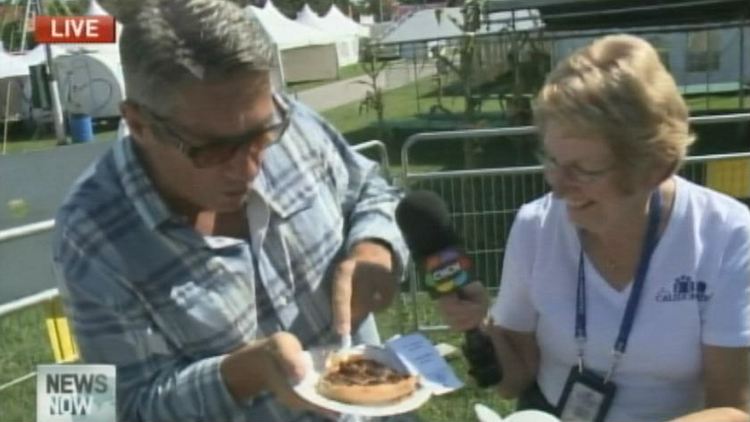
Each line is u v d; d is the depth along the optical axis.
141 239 1.88
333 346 2.09
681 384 2.12
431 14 24.02
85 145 9.88
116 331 1.86
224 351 1.95
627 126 1.83
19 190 9.31
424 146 15.80
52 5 30.61
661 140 1.86
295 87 33.34
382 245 2.14
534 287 2.22
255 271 2.00
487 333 2.17
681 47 16.41
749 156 5.84
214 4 1.71
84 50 25.88
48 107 26.03
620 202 1.93
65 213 1.90
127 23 1.74
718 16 16.17
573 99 1.85
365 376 1.90
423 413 5.13
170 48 1.67
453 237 2.07
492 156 13.79
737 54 16.28
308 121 2.22
